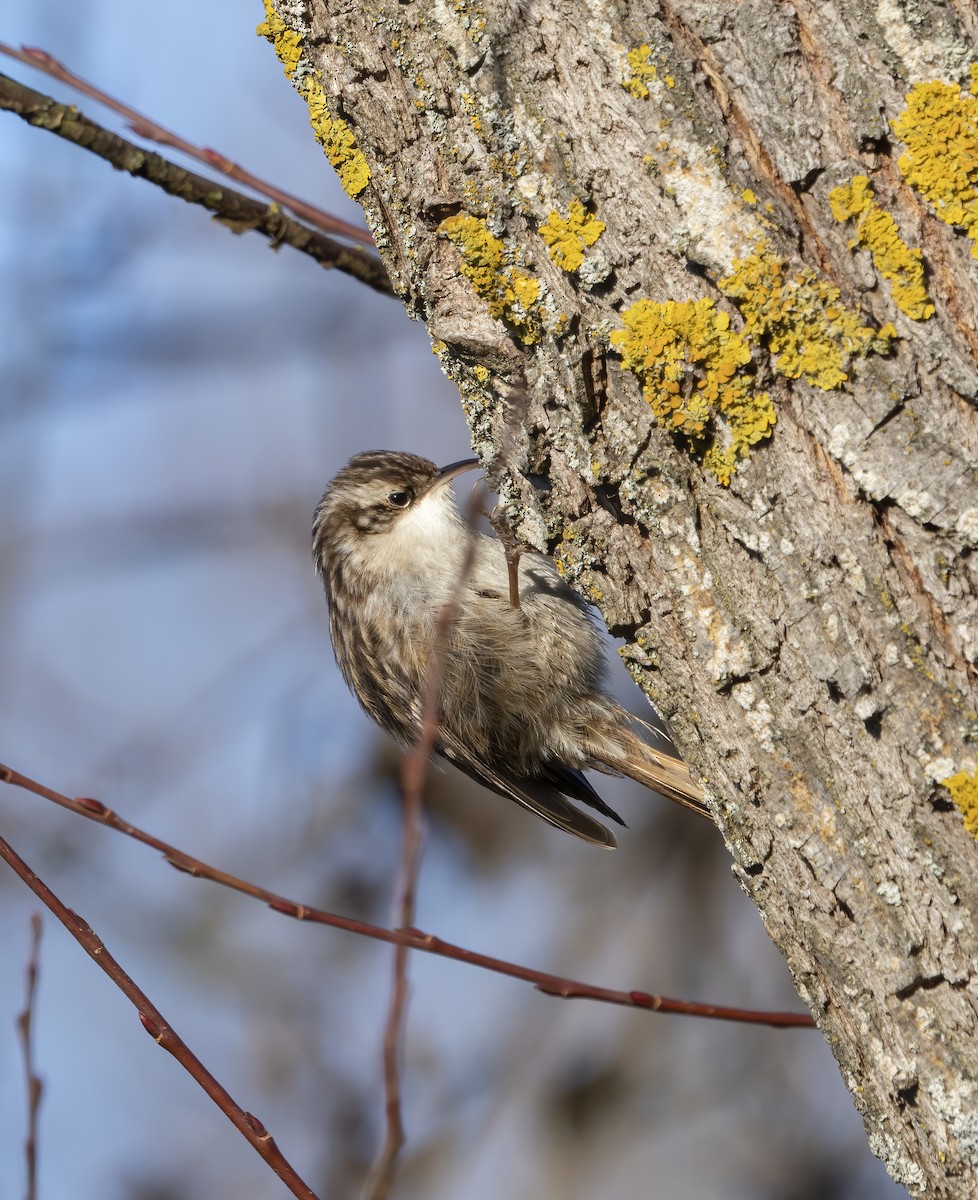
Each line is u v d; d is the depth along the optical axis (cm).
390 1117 407
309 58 541
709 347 468
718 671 494
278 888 1307
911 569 452
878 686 458
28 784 544
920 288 445
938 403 445
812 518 464
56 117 700
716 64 464
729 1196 1191
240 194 752
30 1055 578
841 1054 491
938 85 443
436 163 513
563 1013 1309
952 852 452
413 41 507
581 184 480
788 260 456
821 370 455
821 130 453
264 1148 497
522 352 522
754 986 1270
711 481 482
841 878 474
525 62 486
